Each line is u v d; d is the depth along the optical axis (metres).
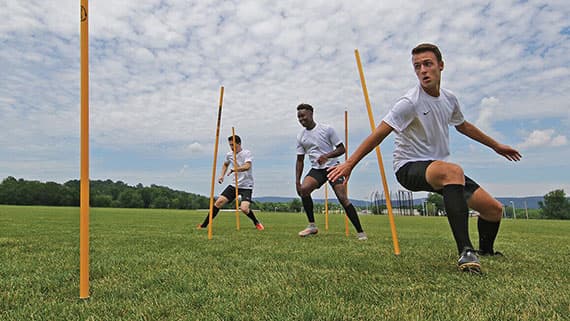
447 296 2.23
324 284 2.56
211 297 2.26
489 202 3.82
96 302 2.18
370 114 4.60
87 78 2.40
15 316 1.94
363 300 2.16
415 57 3.52
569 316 1.90
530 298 2.21
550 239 7.10
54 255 4.09
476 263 2.98
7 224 10.19
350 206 6.31
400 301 2.13
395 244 4.26
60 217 15.12
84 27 2.40
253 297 2.22
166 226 10.11
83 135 2.36
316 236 6.80
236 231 8.14
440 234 7.97
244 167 9.20
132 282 2.70
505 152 4.07
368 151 3.32
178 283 2.62
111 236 6.57
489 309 1.97
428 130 3.59
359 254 4.12
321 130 6.83
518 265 3.48
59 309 2.06
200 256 3.96
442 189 3.35
